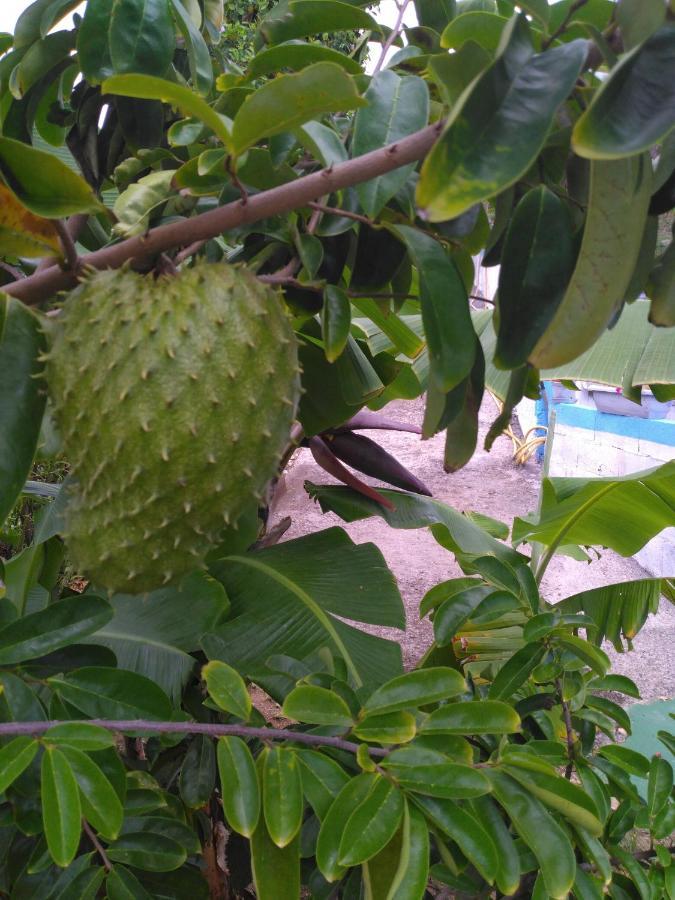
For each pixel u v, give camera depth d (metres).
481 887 0.72
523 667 0.81
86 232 0.85
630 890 0.76
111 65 0.65
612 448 2.90
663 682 2.08
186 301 0.47
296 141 0.56
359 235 0.61
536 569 1.48
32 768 0.59
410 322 1.22
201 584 0.90
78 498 0.53
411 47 0.62
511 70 0.38
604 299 0.41
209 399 0.46
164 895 0.80
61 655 0.64
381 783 0.50
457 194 0.34
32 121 0.79
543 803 0.59
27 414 0.48
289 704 0.55
